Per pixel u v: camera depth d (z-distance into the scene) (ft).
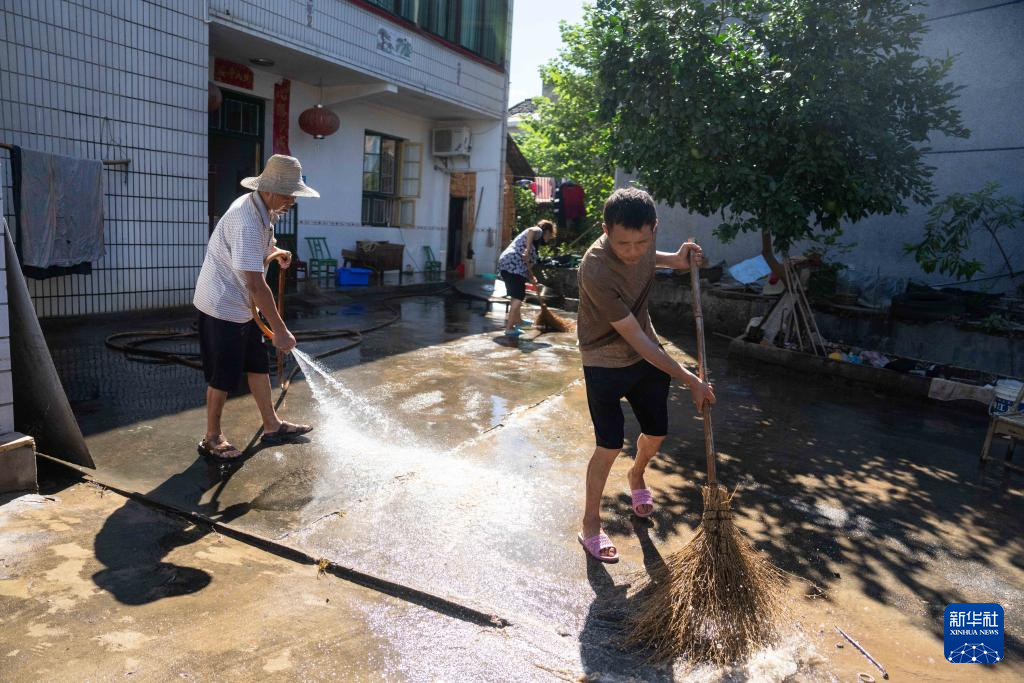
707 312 33.40
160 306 27.30
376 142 45.44
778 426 18.15
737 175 23.63
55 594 8.40
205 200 28.53
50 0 22.43
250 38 30.04
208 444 13.07
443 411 16.92
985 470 15.75
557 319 29.91
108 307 25.57
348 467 12.94
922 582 10.27
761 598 8.68
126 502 11.03
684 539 11.02
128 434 13.97
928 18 29.09
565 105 59.98
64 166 22.30
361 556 9.71
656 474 13.88
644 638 8.33
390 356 22.70
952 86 22.91
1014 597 9.97
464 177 50.88
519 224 62.23
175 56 26.58
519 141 85.71
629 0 24.85
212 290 12.44
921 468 15.58
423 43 40.24
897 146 23.22
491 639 8.16
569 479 13.17
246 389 17.72
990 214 27.89
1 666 7.09
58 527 10.06
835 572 10.40
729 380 23.34
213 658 7.43
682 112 23.80
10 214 21.33
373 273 41.09
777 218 22.95
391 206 47.83
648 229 9.20
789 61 23.24
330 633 8.04
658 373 10.75
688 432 17.04
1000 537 12.08
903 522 12.44
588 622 8.63
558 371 22.00
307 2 32.19
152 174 26.32
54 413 11.68
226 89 34.40
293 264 36.81
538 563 9.94
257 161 37.73
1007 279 27.81
